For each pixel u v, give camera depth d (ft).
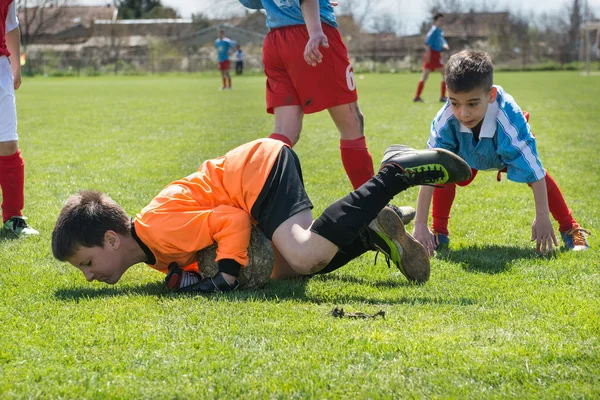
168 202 10.15
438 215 13.23
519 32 161.48
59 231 9.93
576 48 153.99
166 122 37.91
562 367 7.08
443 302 9.37
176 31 188.96
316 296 9.78
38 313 8.98
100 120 39.47
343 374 6.95
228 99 58.39
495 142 11.82
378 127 34.01
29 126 36.11
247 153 10.32
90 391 6.69
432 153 9.56
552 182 12.70
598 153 24.63
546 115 39.01
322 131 32.99
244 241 9.93
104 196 10.33
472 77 11.05
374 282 10.68
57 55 160.35
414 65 141.79
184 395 6.58
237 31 188.85
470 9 190.08
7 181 14.20
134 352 7.60
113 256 10.08
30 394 6.63
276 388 6.67
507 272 11.03
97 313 8.91
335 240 9.48
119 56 159.12
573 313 8.77
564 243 12.94
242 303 9.30
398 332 8.12
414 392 6.56
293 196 10.01
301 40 13.61
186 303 9.33
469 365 7.12
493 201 17.06
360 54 157.17
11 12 14.96
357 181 14.60
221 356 7.45
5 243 13.28
